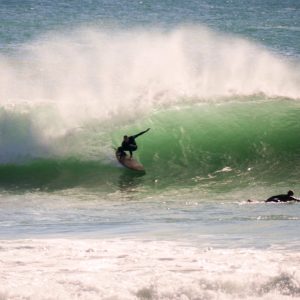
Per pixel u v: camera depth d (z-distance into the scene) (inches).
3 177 3607.3
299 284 1385.3
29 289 1366.9
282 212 2598.4
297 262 1561.3
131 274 1487.5
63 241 1886.1
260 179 3486.7
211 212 2711.6
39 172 3644.2
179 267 1544.0
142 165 3654.0
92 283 1408.7
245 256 1638.8
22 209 2920.8
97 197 3233.3
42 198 3221.0
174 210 2824.8
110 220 2588.6
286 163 3676.2
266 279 1407.5
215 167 3649.1
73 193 3331.7
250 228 2201.0
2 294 1338.6
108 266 1568.7
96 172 3604.8
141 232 2193.7
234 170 3612.2
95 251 1732.3
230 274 1455.5
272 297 1331.2
